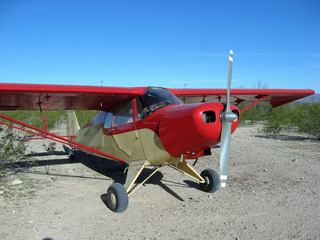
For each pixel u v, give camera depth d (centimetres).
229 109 473
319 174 737
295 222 464
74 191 612
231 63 486
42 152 999
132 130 582
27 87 543
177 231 437
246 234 426
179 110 496
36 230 432
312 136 1447
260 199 566
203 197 581
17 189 611
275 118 1830
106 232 433
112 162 866
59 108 718
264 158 922
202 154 536
